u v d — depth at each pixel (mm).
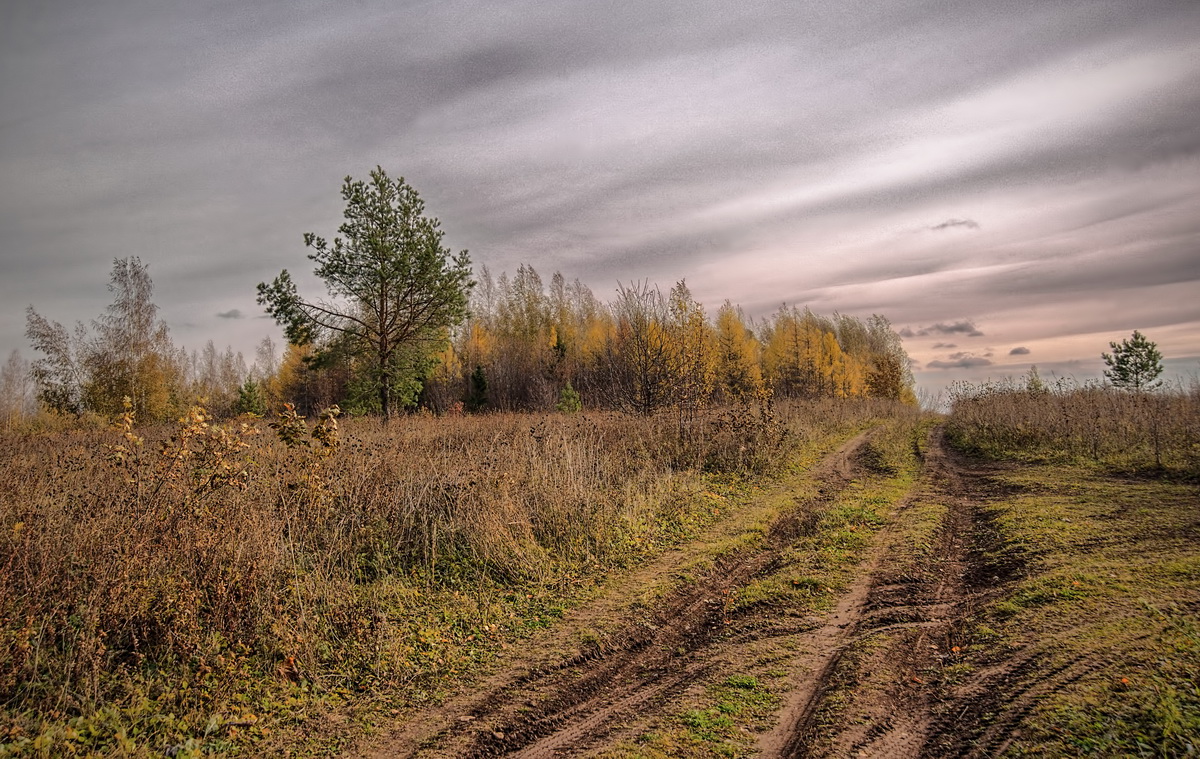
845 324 85312
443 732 4918
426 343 24609
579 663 6051
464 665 6012
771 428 16750
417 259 22547
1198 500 10180
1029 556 7855
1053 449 16484
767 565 8734
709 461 15156
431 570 8047
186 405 33938
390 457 10922
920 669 5402
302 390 46156
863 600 7172
